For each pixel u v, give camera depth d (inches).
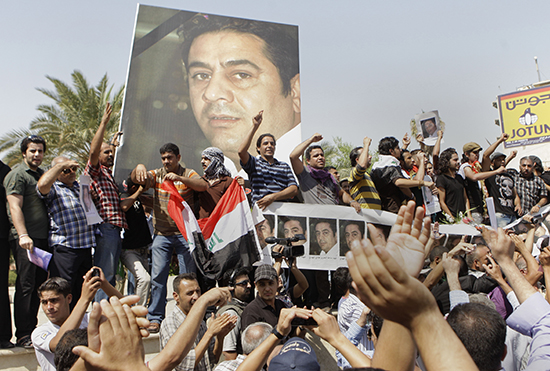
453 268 114.6
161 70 320.8
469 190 265.9
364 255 30.0
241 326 144.9
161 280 173.5
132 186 187.5
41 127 639.1
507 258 77.1
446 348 30.0
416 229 35.9
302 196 209.8
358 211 207.3
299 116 345.4
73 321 93.7
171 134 314.0
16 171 153.1
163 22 328.8
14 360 143.9
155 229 178.5
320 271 203.8
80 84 665.0
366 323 149.6
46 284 118.6
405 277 29.5
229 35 341.7
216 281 179.9
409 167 253.6
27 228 154.3
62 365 68.7
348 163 817.5
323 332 75.1
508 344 116.0
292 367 72.7
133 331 41.5
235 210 179.9
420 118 269.1
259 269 147.5
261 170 197.0
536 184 279.4
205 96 327.0
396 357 44.1
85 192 157.8
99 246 169.9
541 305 74.5
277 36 354.0
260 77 341.4
